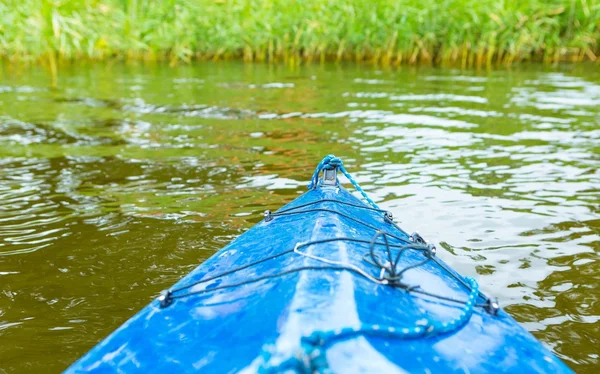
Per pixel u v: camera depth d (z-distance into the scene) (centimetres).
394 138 599
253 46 1385
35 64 1285
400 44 1287
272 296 158
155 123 676
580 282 302
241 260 212
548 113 729
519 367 153
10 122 677
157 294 291
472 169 492
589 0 1273
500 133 621
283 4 1340
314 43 1325
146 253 335
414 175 474
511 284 299
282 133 623
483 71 1159
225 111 748
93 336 256
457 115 714
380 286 164
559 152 545
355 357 124
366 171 485
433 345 146
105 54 1415
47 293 292
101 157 530
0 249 339
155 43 1360
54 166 501
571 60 1334
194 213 393
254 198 421
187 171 487
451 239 351
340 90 914
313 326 132
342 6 1315
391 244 220
